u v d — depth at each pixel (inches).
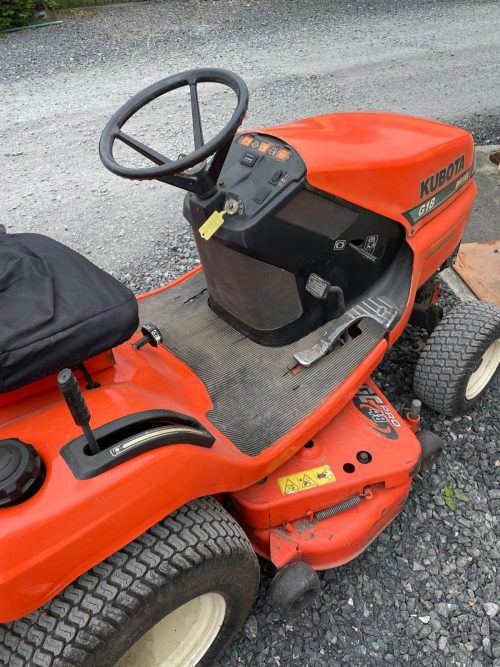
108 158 60.3
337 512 67.2
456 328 82.1
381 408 76.3
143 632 47.7
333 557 65.9
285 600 59.9
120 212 148.3
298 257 69.7
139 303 88.3
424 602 69.4
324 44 253.4
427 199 80.5
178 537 49.0
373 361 72.9
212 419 67.0
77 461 44.2
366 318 76.9
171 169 55.9
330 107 193.8
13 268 52.7
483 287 114.0
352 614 68.7
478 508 79.1
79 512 42.3
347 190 69.2
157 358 68.9
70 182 161.5
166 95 206.1
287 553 62.7
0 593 38.9
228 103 198.4
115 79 223.1
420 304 92.4
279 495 64.4
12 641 44.0
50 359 47.1
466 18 281.7
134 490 45.0
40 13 288.0
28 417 49.4
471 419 91.3
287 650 65.9
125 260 129.9
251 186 66.0
